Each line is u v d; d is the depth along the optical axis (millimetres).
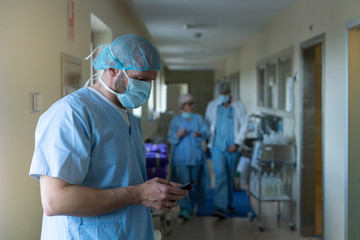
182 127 4113
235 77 9078
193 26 5426
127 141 1348
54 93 2266
